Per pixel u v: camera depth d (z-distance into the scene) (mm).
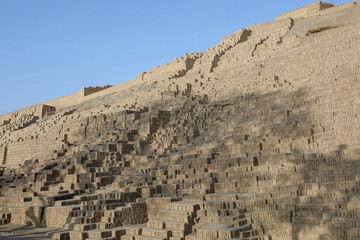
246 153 21578
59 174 29234
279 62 36750
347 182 15281
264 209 16188
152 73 58500
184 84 41562
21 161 51469
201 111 34656
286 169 18641
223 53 49594
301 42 39625
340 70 28078
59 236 16438
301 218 14945
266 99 29984
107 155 29969
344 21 39125
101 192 22781
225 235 13898
